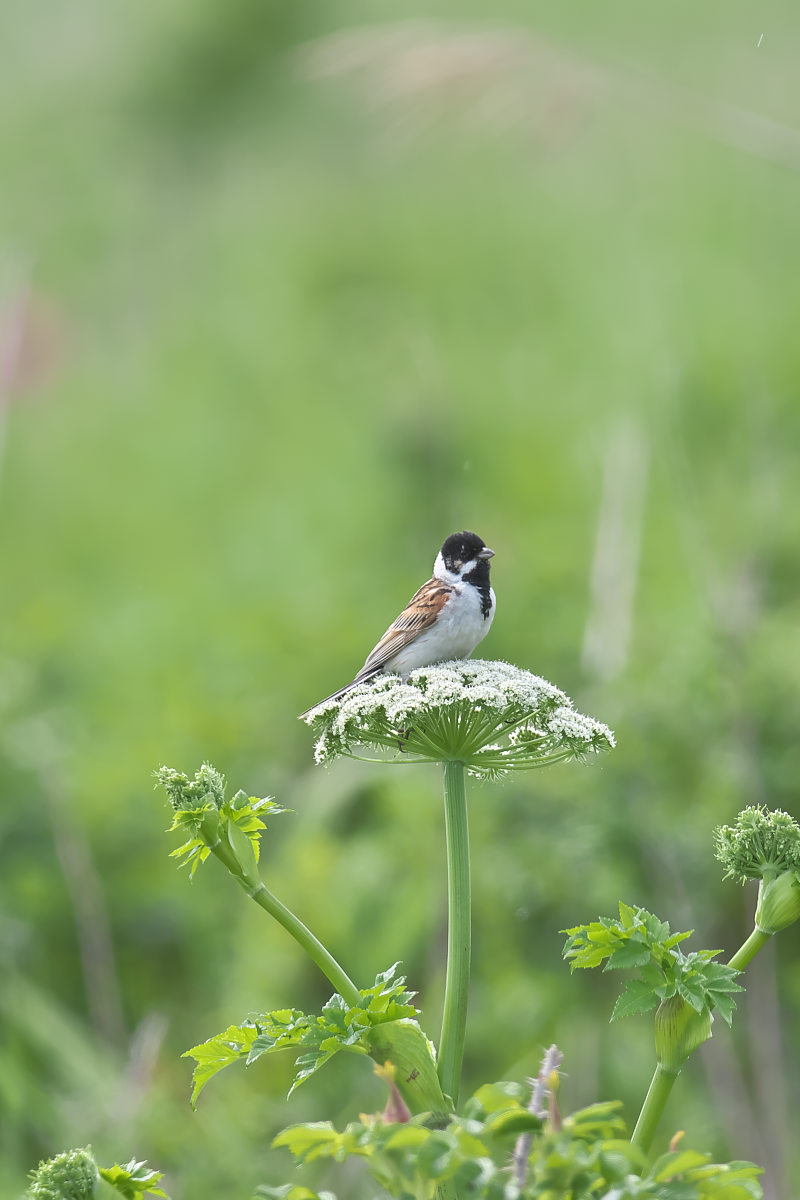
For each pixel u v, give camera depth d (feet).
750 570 40.24
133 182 104.06
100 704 46.98
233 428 78.48
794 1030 32.73
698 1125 31.14
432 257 86.53
